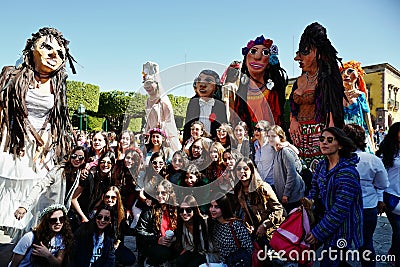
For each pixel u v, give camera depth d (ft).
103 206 10.98
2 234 14.74
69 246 10.32
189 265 10.52
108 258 10.99
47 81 13.44
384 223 18.83
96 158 13.43
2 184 12.45
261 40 14.80
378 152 11.91
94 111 57.26
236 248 10.22
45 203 11.89
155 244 11.31
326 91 13.87
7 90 12.46
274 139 12.22
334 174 8.72
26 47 13.06
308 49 14.10
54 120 13.56
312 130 14.47
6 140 12.50
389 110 80.43
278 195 12.14
